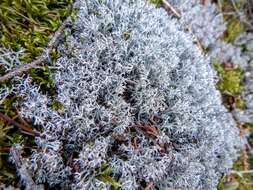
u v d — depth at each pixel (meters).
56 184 0.18
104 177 0.18
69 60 0.19
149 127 0.20
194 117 0.21
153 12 0.23
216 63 0.29
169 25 0.24
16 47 0.19
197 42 0.28
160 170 0.19
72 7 0.21
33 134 0.18
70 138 0.18
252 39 0.32
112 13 0.21
